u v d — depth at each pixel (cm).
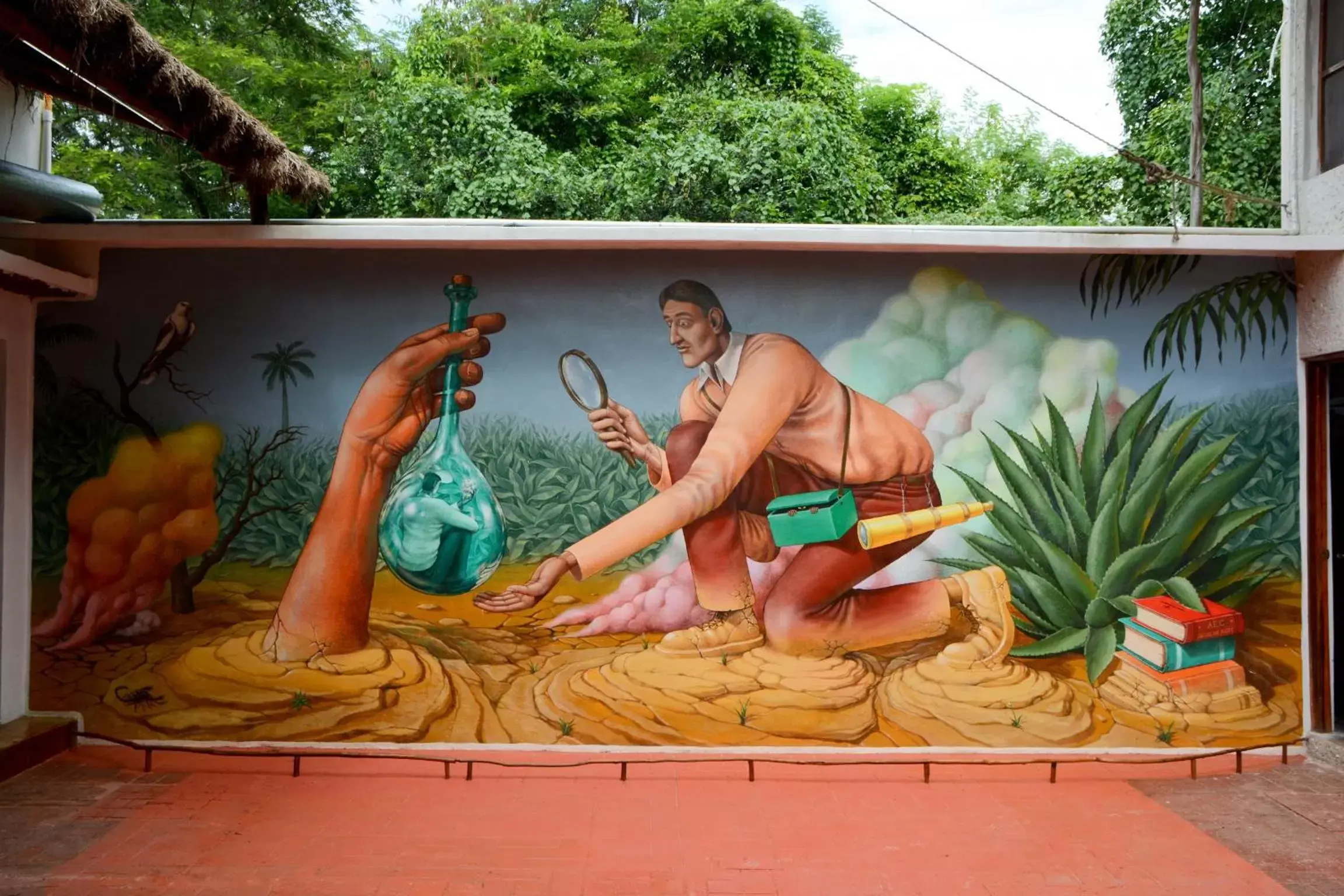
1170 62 1386
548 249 534
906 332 538
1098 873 399
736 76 1616
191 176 1418
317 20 1577
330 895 373
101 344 541
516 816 451
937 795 482
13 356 525
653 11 1825
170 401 541
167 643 538
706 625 534
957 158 1930
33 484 541
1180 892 383
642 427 537
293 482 539
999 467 540
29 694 539
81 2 397
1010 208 1739
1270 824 450
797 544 535
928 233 510
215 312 540
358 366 539
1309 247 510
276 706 532
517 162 1373
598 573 535
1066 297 541
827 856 412
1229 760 532
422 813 453
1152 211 1301
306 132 1505
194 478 540
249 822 441
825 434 537
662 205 1348
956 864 407
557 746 529
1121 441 541
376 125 1413
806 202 1369
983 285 539
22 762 495
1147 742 534
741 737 529
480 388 539
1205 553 545
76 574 539
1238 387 545
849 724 530
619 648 534
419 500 538
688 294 537
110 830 429
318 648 536
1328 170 540
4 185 486
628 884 387
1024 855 415
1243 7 1339
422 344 538
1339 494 582
